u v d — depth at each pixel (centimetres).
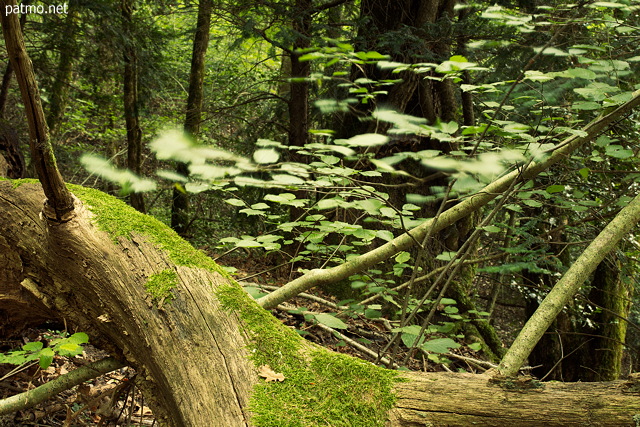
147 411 279
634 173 294
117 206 241
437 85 616
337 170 236
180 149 93
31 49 747
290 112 714
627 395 155
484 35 477
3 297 244
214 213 941
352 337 443
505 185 277
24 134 822
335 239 557
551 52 181
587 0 199
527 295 538
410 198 189
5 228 235
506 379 169
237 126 939
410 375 182
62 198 201
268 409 163
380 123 562
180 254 216
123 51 731
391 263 585
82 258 207
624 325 680
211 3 711
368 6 608
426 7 571
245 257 686
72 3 625
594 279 682
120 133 1040
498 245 627
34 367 284
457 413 163
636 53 322
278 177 156
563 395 161
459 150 217
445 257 291
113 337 210
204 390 170
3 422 242
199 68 830
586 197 414
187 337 185
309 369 181
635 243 437
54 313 235
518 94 223
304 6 607
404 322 256
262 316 200
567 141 217
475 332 568
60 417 264
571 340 698
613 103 197
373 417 165
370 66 575
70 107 1097
